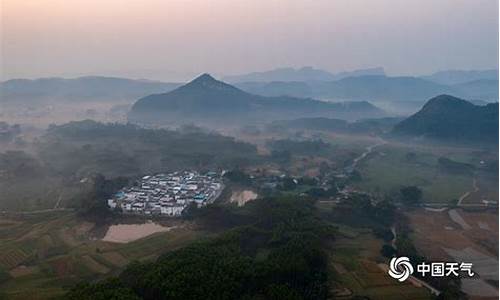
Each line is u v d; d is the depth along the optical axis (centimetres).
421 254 12269
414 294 9825
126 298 8269
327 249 12125
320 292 9488
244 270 9544
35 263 12088
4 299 10125
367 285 10188
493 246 12900
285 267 9781
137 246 13100
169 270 9456
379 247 12700
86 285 9062
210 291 8825
